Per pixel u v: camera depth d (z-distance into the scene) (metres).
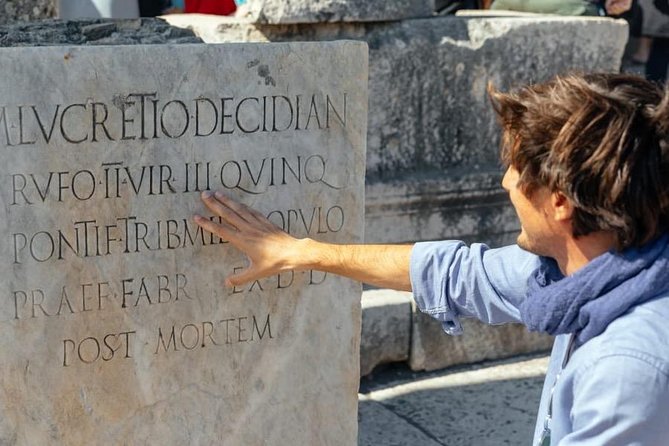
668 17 5.19
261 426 2.71
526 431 3.57
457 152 4.14
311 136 2.60
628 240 1.50
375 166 3.99
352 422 2.84
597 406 1.45
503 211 4.18
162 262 2.49
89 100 2.33
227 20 3.79
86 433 2.50
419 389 3.85
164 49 2.39
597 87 1.51
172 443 2.60
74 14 4.14
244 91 2.49
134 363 2.51
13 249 2.33
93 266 2.42
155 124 2.41
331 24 3.86
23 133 2.29
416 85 4.00
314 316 2.72
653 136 1.49
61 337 2.42
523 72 4.18
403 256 2.17
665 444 1.44
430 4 4.15
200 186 2.48
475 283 2.02
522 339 4.14
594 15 4.76
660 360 1.43
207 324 2.58
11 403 2.40
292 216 2.61
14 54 2.25
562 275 1.71
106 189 2.39
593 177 1.49
